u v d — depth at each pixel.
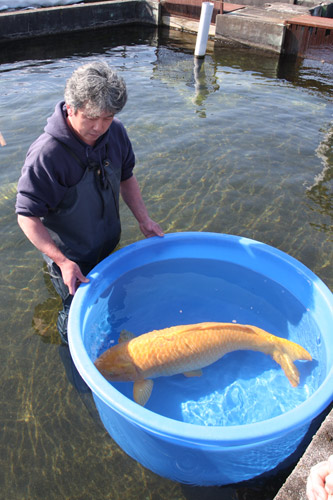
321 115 6.43
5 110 6.04
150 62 8.61
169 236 3.24
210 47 9.92
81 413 2.66
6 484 2.33
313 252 3.92
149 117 6.09
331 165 5.14
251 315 3.21
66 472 2.39
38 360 2.96
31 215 2.48
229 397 2.71
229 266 3.41
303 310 3.04
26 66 8.05
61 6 10.48
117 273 3.06
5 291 3.46
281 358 2.77
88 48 9.39
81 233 2.76
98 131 2.26
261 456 2.14
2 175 4.65
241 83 7.67
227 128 5.91
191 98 6.84
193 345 2.63
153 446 2.13
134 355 2.54
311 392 2.63
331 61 9.13
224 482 2.33
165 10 11.09
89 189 2.60
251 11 10.60
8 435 2.54
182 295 3.36
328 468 1.52
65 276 2.57
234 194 4.59
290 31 9.28
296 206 4.46
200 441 1.90
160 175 4.84
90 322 2.81
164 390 2.73
